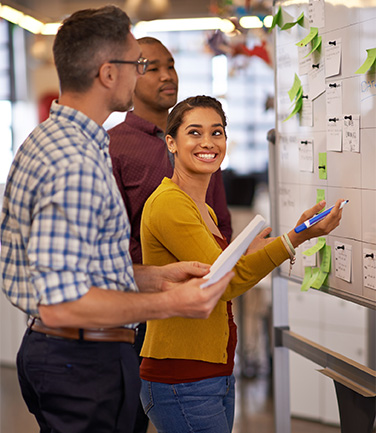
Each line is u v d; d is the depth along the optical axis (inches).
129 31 63.1
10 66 275.3
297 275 92.8
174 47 282.4
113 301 56.2
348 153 76.7
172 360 74.1
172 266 69.2
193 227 71.7
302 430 139.3
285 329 97.9
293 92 89.8
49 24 213.3
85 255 55.8
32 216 57.9
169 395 74.5
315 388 142.5
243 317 177.2
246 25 151.9
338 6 76.9
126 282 61.6
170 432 76.0
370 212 72.8
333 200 81.2
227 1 150.3
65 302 54.8
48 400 62.2
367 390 74.7
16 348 176.4
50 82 276.7
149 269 70.2
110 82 61.9
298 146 90.4
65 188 55.4
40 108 278.1
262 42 158.1
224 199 113.6
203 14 223.9
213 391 75.0
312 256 87.8
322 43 81.4
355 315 137.3
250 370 175.6
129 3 166.6
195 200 79.7
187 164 77.7
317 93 83.5
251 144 283.9
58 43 61.9
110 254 60.3
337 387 80.2
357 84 73.7
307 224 72.4
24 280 60.8
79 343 61.6
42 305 55.3
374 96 70.3
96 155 59.0
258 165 283.4
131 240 104.7
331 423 140.6
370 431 75.4
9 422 146.6
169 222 72.1
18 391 164.6
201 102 78.2
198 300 57.7
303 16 86.4
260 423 144.9
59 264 54.4
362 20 71.9
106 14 61.6
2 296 176.6
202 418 74.4
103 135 62.7
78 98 61.9
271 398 159.9
